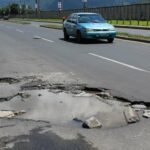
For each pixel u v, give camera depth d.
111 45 19.94
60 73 11.32
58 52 16.89
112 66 12.53
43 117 6.79
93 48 18.42
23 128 6.13
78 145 5.34
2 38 26.22
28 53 16.72
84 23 21.84
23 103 7.80
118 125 6.27
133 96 8.20
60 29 38.09
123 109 7.20
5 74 11.23
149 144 5.38
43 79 10.36
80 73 11.28
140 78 10.30
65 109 7.29
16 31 35.50
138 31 32.88
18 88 9.26
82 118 6.70
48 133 5.86
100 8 67.25
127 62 13.35
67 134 5.80
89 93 8.67
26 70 11.97
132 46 19.25
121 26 42.66
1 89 9.16
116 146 5.30
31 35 28.83
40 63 13.54
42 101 7.91
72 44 20.84
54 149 5.20
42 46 19.83
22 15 128.62
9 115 6.95
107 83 9.69
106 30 21.25
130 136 5.70
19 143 5.44
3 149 5.21
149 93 8.47
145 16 56.41
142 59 14.07
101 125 6.25
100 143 5.41
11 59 14.77
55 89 9.08
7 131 5.98
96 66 12.61
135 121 6.46
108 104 7.61
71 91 8.84
